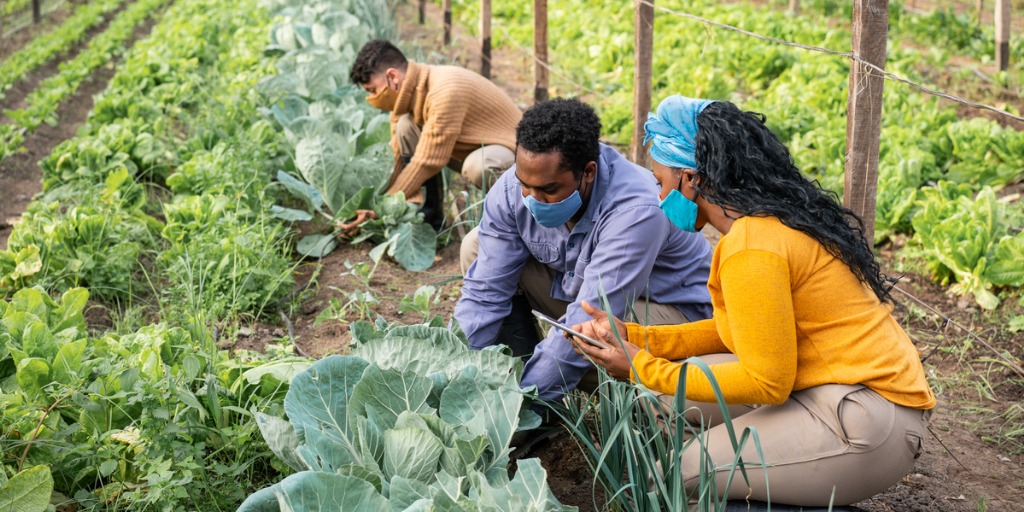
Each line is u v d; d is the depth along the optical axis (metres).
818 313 2.40
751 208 2.34
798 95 8.41
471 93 5.04
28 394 2.97
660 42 10.82
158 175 6.51
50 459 2.79
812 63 9.43
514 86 9.95
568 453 3.27
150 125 6.98
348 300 4.76
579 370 3.02
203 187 5.66
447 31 11.43
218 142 6.51
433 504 2.22
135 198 5.77
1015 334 4.48
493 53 11.87
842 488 2.46
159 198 6.12
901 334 2.50
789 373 2.38
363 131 6.03
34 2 15.12
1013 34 12.05
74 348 3.04
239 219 5.31
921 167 6.53
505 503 2.27
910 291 5.03
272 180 6.32
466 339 3.13
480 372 2.78
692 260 3.15
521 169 2.80
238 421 3.14
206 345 3.61
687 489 2.61
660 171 2.50
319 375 2.70
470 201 5.54
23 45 13.59
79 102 9.80
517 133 2.81
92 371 3.12
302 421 2.59
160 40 11.05
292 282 4.80
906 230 5.71
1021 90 9.50
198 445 2.82
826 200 2.39
